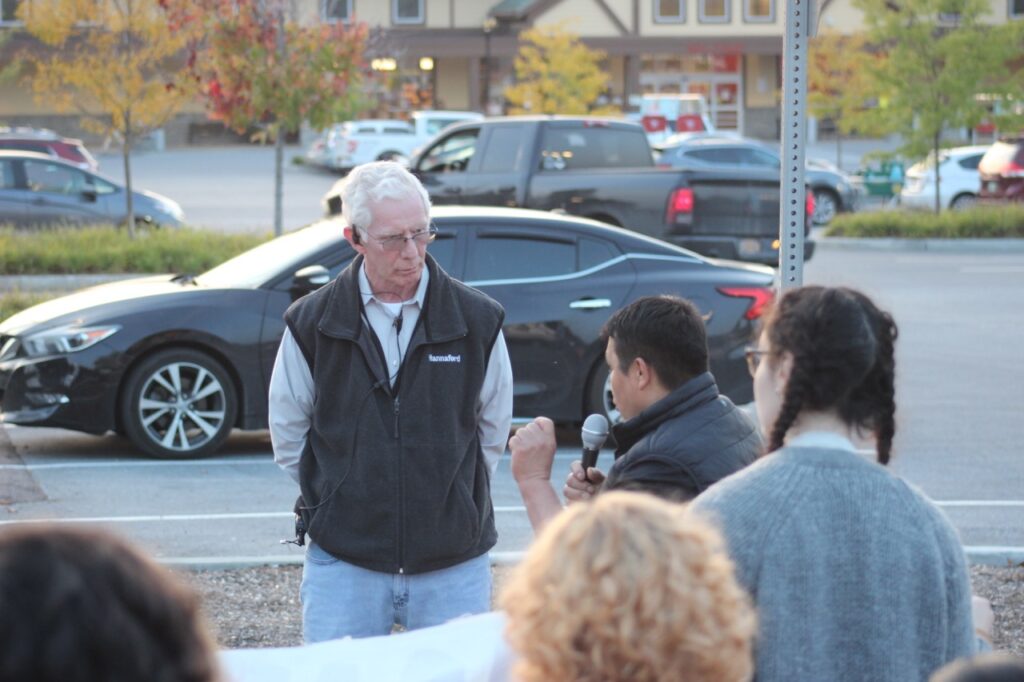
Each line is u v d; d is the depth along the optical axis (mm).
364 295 4359
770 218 18078
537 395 10383
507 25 58781
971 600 2846
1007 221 28203
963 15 30453
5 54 51094
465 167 19719
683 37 58875
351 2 57562
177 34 23703
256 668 3326
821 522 2742
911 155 30922
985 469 9867
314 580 4387
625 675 2088
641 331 3768
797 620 2697
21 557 1620
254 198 37938
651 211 18031
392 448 4297
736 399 10703
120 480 9328
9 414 9852
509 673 3322
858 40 41781
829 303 2896
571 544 2148
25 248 21000
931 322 17312
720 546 2238
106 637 1592
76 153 37625
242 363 9898
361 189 4273
